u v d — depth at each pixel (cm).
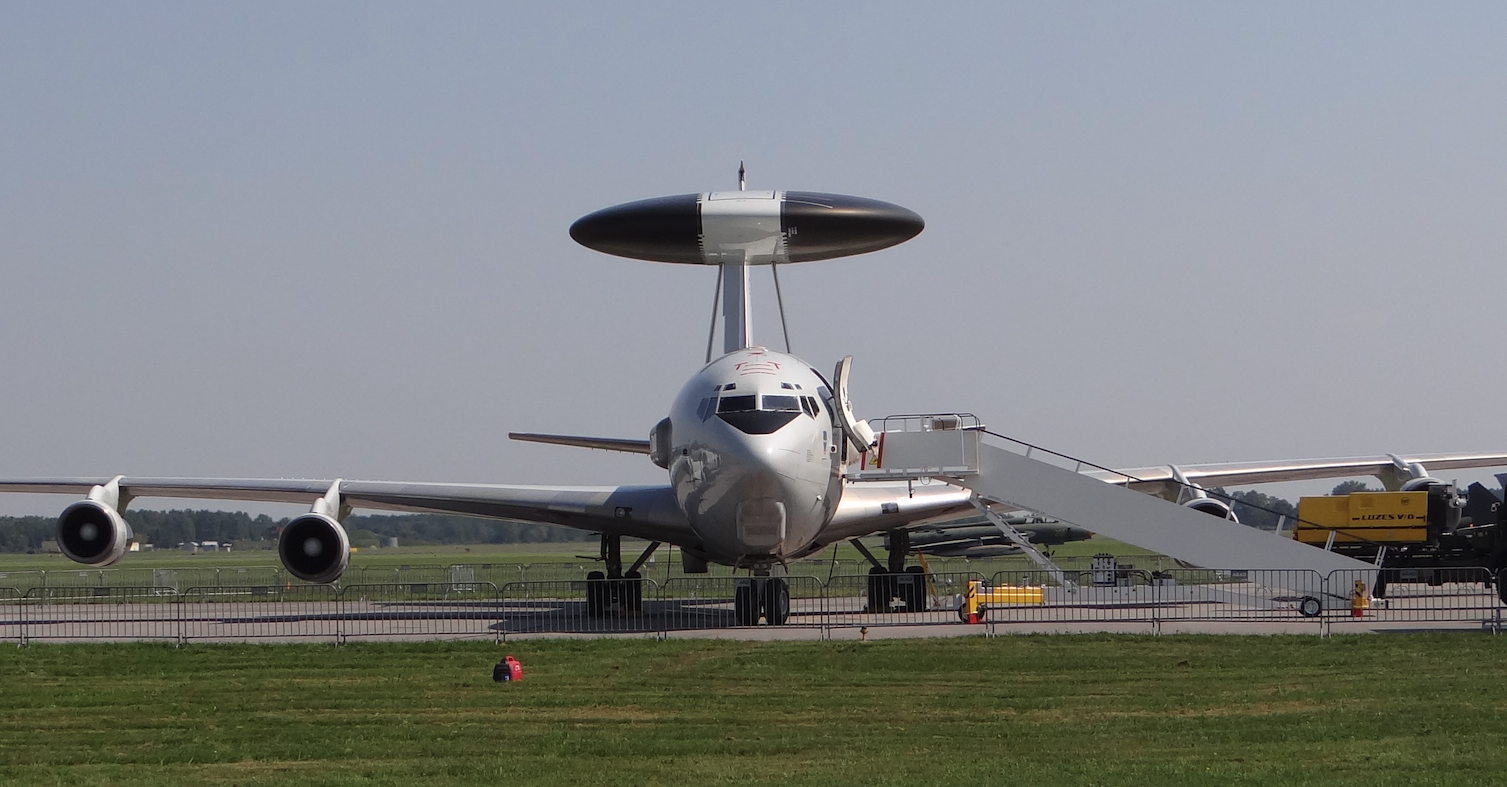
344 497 12319
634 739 5706
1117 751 5331
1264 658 7912
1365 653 8056
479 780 4912
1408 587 12625
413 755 5422
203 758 5419
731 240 13412
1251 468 13975
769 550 10275
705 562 12462
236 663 8375
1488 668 7388
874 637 9400
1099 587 11169
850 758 5253
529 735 5822
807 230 13250
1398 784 4616
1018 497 11388
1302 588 10912
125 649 9181
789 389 10312
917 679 7325
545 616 12300
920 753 5344
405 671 7912
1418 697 6481
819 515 10531
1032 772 4925
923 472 11431
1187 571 16612
